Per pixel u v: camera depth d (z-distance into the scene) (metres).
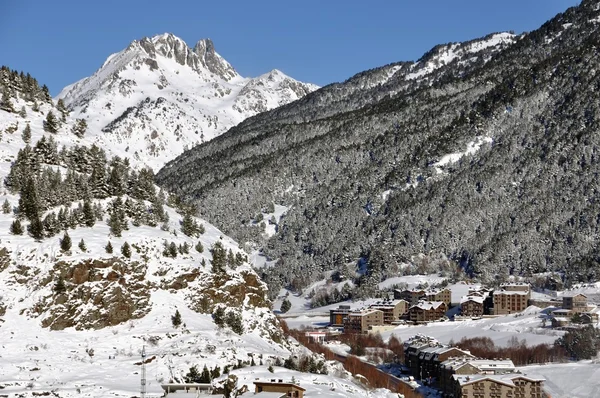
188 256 181.62
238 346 160.88
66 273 158.38
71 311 155.88
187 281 175.25
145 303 166.12
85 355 146.38
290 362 159.50
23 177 185.75
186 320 166.88
